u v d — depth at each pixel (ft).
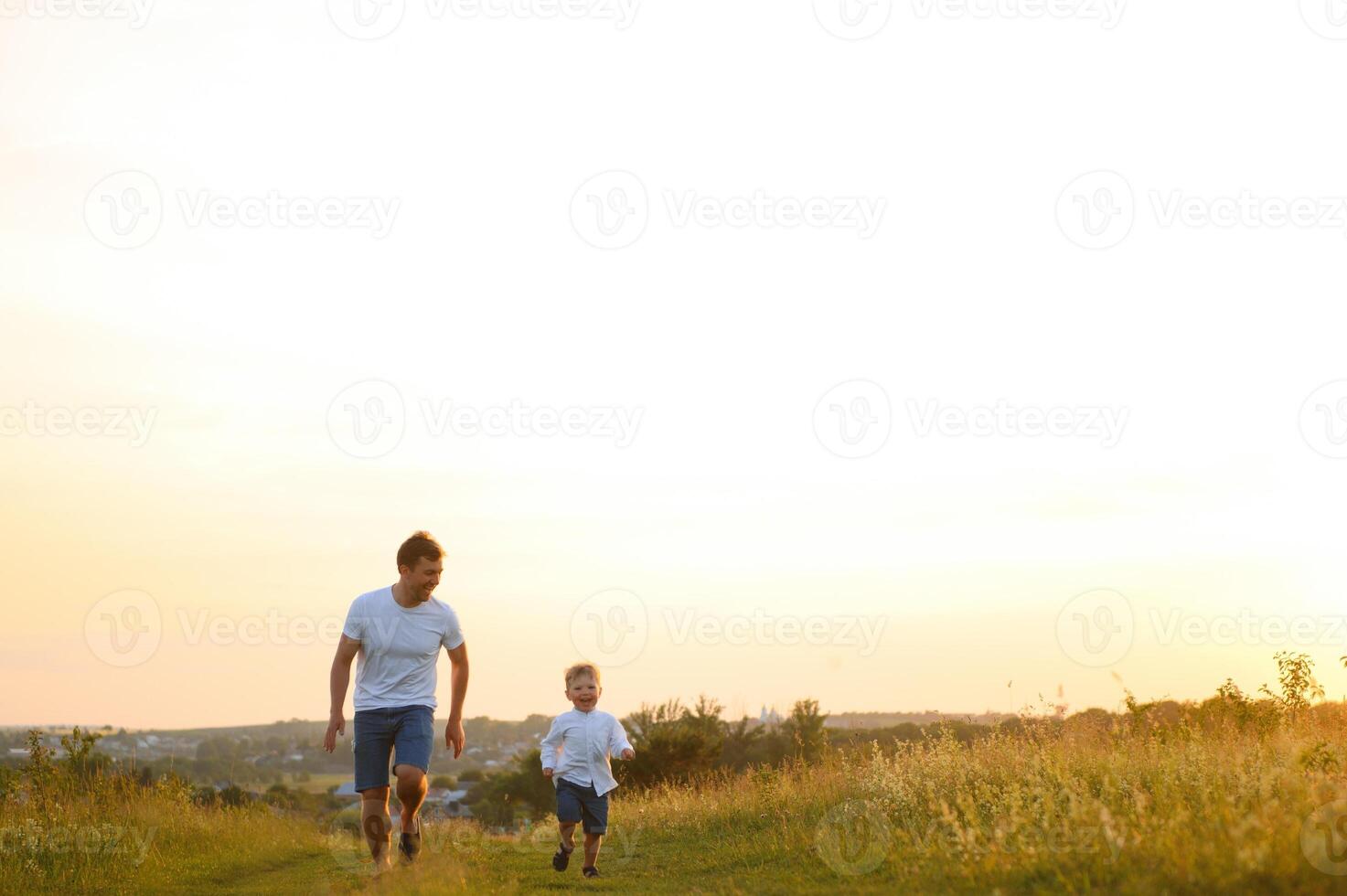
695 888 23.27
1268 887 15.07
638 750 84.64
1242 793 20.93
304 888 25.96
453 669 26.91
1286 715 33.58
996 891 17.31
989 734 34.53
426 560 25.39
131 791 43.65
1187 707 35.32
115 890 27.61
